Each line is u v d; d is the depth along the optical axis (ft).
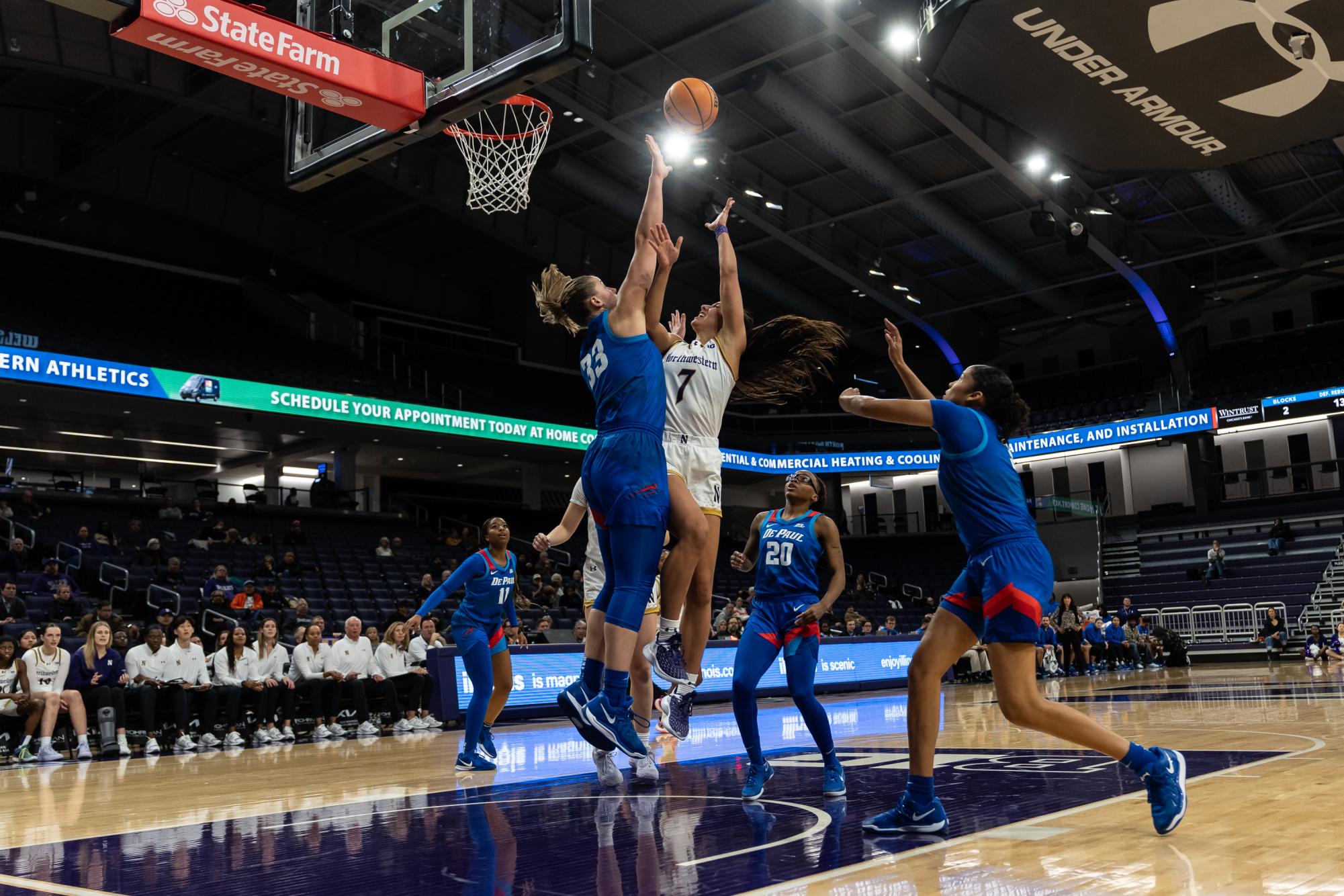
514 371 91.86
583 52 19.19
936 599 89.61
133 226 82.17
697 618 14.60
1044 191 65.26
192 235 85.10
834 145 63.67
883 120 63.77
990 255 77.25
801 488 15.26
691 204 74.95
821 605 14.44
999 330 97.35
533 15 19.72
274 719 32.73
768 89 59.11
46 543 53.06
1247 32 33.53
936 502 105.40
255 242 80.12
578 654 40.11
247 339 77.10
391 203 80.33
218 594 41.55
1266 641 67.62
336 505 76.23
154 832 12.96
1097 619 66.49
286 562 55.83
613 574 12.57
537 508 87.56
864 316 95.09
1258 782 13.60
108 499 62.39
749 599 58.95
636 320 11.86
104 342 67.51
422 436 75.87
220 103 56.70
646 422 11.64
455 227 84.69
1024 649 10.42
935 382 98.94
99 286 76.38
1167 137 39.70
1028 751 18.95
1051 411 96.48
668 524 13.03
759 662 14.38
